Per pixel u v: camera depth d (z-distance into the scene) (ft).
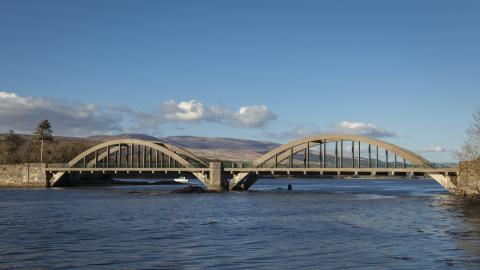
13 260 108.47
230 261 106.01
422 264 101.24
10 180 498.28
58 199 316.60
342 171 372.17
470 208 235.61
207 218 196.24
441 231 150.10
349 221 182.19
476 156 314.96
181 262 105.29
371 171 362.74
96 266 102.01
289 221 183.73
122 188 505.66
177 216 204.64
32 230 158.92
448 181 341.00
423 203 273.33
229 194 377.91
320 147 402.52
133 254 114.83
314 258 108.68
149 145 464.24
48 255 114.11
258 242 131.75
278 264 102.63
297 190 489.26
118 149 497.87
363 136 382.22
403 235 142.72
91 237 142.72
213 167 411.95
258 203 280.51
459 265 100.07
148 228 163.73
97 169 464.65
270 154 411.54
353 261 104.99
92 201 297.74
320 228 161.38
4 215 209.46
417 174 367.45
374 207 247.29
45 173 490.08
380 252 115.03
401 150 366.63
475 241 129.70
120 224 175.83
